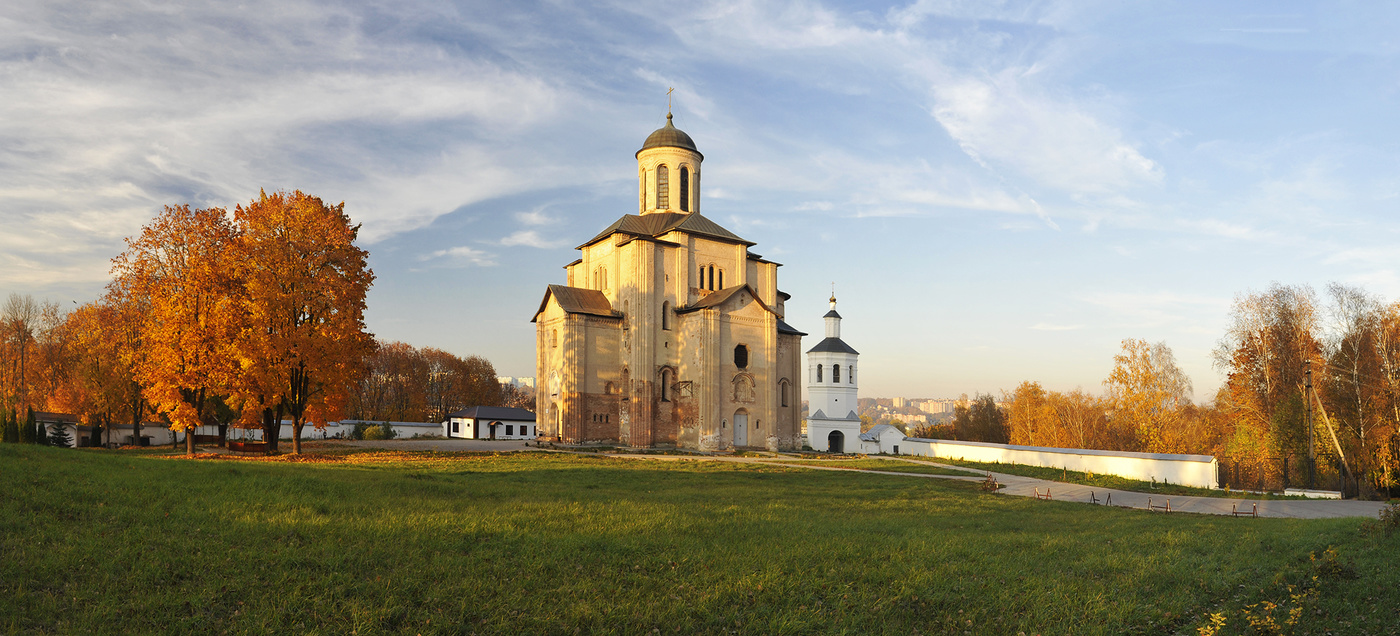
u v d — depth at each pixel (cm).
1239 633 1002
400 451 4828
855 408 8638
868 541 1559
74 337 6034
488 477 2859
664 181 6944
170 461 2227
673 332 6206
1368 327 4362
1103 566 1385
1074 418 7944
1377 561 1356
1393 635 972
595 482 2959
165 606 949
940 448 5834
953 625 1037
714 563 1284
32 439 5162
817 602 1092
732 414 6094
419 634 904
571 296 6231
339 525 1402
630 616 1001
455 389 11350
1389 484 3691
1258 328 5144
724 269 6638
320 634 890
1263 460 4100
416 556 1212
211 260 4025
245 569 1091
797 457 5556
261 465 2464
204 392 4109
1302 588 1209
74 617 895
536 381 6625
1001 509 2625
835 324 8744
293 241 4044
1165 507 2870
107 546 1166
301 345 3838
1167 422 6762
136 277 4191
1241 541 1734
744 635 966
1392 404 4072
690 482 3234
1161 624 1047
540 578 1142
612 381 6147
